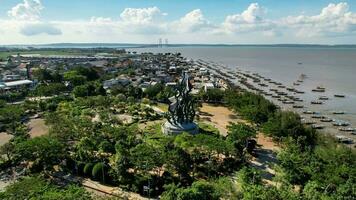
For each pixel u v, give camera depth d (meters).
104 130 140.50
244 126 146.38
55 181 107.00
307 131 149.50
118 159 107.06
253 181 99.38
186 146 120.19
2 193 76.94
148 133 155.75
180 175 108.19
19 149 110.94
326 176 99.81
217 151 119.69
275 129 150.62
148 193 98.81
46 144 111.88
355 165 114.44
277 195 84.62
